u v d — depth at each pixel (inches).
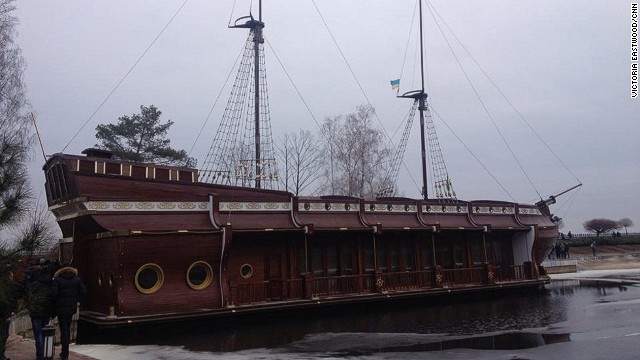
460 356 515.5
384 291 909.8
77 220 730.8
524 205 1208.8
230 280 790.5
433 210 1024.9
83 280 753.6
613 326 674.8
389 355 529.0
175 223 714.2
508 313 841.5
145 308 669.3
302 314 818.2
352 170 1870.1
